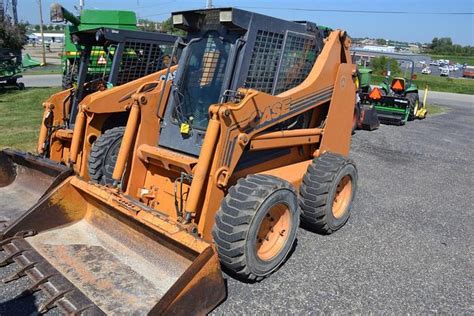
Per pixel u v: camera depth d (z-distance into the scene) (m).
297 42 4.78
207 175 3.80
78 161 5.82
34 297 3.65
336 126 5.43
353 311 3.73
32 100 15.23
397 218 5.83
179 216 3.84
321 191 4.74
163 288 3.57
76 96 6.39
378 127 13.09
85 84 6.50
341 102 5.40
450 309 3.83
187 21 4.48
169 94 4.62
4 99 15.35
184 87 4.45
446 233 5.42
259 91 4.25
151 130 4.57
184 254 3.61
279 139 4.48
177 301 3.12
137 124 4.48
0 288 3.75
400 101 13.49
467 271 4.51
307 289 4.00
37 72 30.61
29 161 5.26
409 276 4.34
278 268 4.30
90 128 5.75
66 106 6.48
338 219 5.11
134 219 3.86
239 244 3.65
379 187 7.18
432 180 7.78
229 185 4.21
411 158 9.41
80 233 4.34
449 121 15.58
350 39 5.51
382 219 5.76
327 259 4.57
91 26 10.37
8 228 4.05
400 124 13.80
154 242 3.87
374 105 13.21
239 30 4.24
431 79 44.97
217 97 4.21
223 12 4.07
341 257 4.63
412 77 15.41
